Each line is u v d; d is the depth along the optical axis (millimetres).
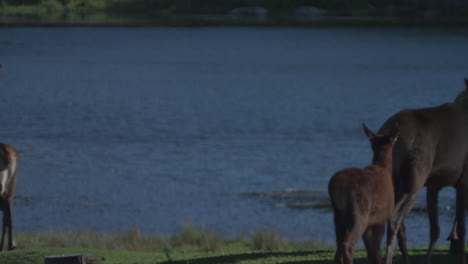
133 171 167000
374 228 34938
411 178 40312
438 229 44031
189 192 139625
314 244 81938
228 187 146375
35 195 133375
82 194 135875
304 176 161250
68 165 173875
